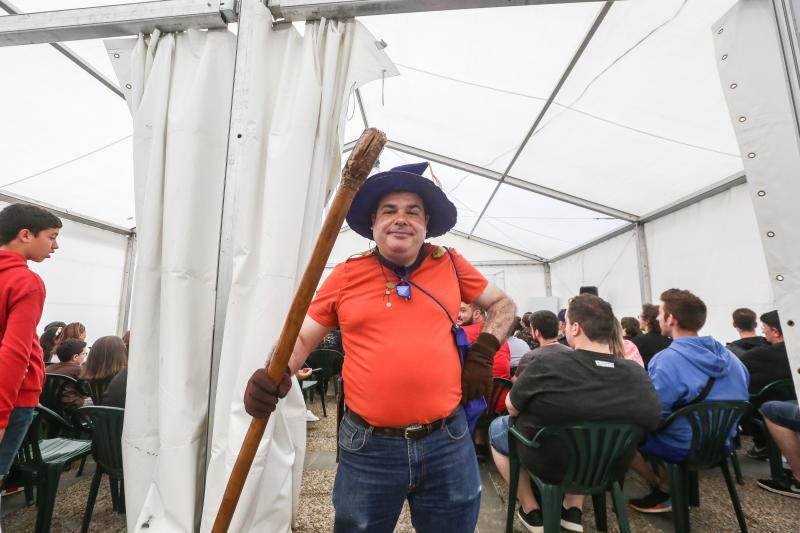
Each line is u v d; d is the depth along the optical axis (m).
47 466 1.81
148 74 1.51
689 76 2.88
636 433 1.51
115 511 2.13
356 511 0.98
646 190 4.79
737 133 1.30
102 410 1.82
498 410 2.71
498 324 1.09
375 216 1.13
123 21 1.46
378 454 0.97
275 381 0.83
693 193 4.44
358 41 1.46
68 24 1.49
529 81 3.56
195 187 1.39
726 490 2.40
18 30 1.50
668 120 3.39
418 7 1.41
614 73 3.10
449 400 0.99
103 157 4.24
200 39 1.50
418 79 4.12
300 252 1.40
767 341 2.98
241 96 1.42
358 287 1.03
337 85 1.48
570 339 1.76
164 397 1.31
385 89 4.54
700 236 4.48
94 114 3.59
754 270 3.73
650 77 3.02
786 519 2.05
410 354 0.95
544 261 10.80
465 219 9.23
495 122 4.52
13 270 1.27
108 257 6.17
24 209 1.39
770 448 2.47
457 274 1.14
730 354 1.99
